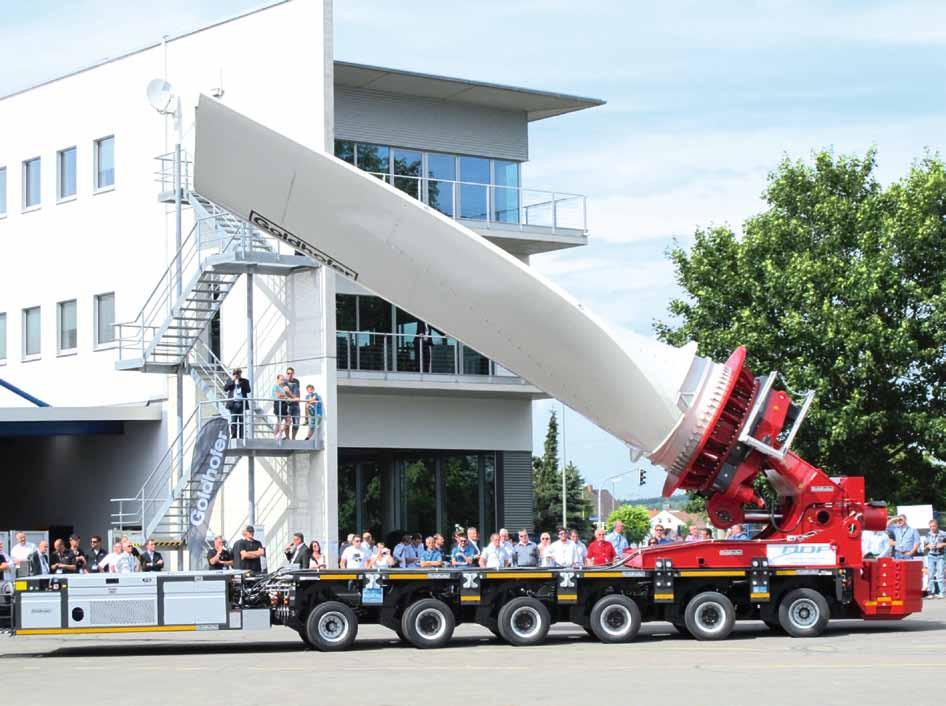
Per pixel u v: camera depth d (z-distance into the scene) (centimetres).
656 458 2292
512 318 2214
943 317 3850
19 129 4231
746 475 2298
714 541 2294
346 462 3719
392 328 3681
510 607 2227
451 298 2212
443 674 1786
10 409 3622
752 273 4088
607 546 2612
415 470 3847
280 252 3447
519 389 3797
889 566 2325
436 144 3881
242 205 2178
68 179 4075
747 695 1533
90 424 3791
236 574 2223
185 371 3541
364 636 2523
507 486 3956
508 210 3978
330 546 3356
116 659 2086
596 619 2244
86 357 3991
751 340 3928
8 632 2248
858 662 1869
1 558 2852
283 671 1853
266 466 3519
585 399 2275
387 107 3800
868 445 3947
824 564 2302
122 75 3881
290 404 3369
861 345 3825
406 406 3775
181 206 3575
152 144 3784
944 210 4047
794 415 2319
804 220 4175
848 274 3884
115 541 3294
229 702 1527
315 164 2133
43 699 1580
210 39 3634
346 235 2184
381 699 1535
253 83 3534
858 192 4206
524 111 4044
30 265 4188
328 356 3400
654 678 1706
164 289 3725
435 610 2222
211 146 2114
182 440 3503
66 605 2181
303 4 3416
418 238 2173
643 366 2242
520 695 1555
